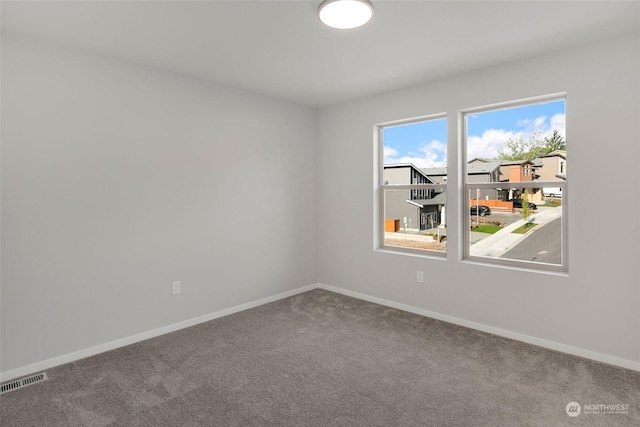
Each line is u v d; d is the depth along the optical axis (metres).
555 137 3.03
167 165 3.30
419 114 3.71
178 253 3.39
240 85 3.73
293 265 4.47
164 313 3.30
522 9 2.23
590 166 2.73
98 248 2.90
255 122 4.01
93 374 2.55
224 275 3.76
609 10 2.24
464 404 2.17
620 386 2.35
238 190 3.87
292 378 2.49
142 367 2.65
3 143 2.46
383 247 4.24
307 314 3.78
